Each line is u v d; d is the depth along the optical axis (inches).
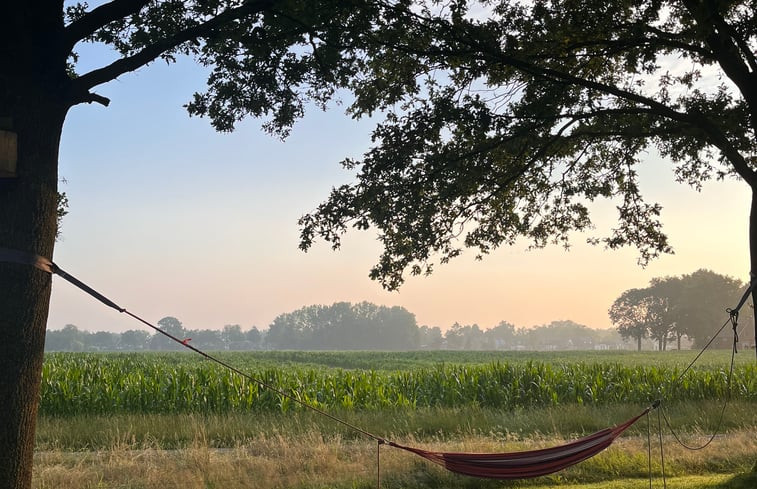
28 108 266.4
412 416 667.4
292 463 444.8
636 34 508.1
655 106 481.4
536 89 515.2
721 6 398.9
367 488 398.9
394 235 554.3
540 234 633.0
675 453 471.8
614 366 1067.9
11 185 260.4
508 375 917.2
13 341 252.2
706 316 6003.9
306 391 853.2
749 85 441.7
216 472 417.4
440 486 403.5
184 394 800.3
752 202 430.6
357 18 424.5
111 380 825.5
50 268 262.1
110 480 409.7
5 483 246.7
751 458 459.2
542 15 509.0
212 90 438.6
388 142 511.8
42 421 651.5
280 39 402.9
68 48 284.2
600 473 428.1
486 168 537.3
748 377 983.6
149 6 414.3
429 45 481.4
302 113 447.2
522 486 403.2
